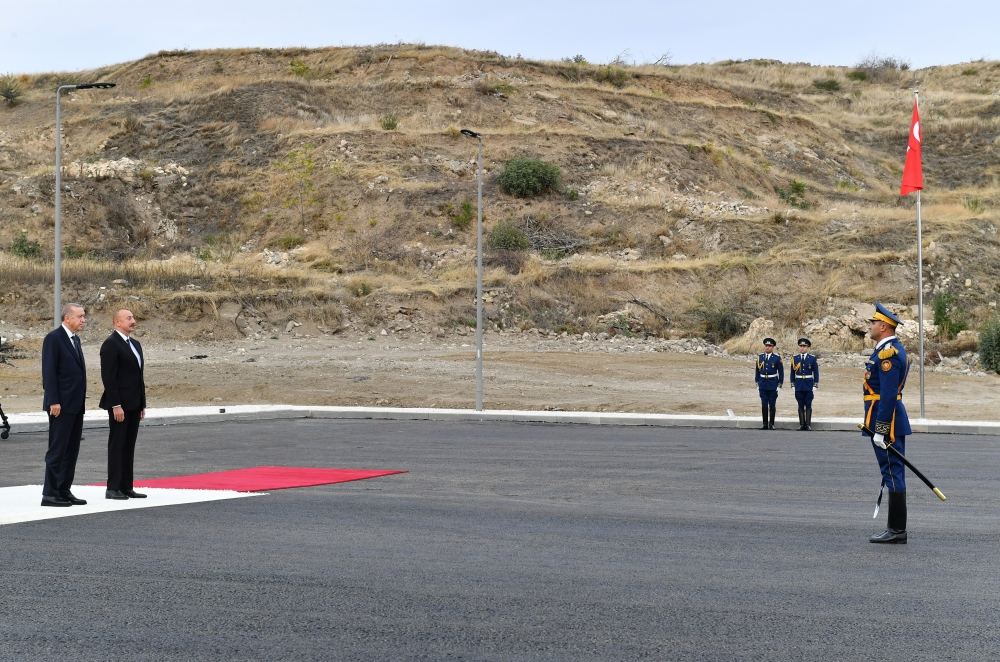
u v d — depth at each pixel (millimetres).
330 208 55344
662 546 9438
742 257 49812
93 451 18359
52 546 9281
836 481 14422
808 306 45781
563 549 9266
